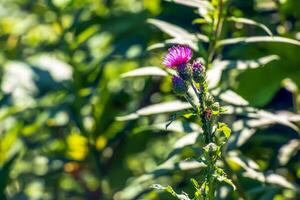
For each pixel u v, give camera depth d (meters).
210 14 4.23
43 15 6.79
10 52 7.10
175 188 5.10
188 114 3.22
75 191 6.53
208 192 3.16
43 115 6.13
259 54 5.09
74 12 6.39
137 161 6.63
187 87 3.25
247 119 4.52
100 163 6.22
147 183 5.11
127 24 5.89
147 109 4.17
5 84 6.25
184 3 4.19
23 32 7.14
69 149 6.37
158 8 5.93
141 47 5.73
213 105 3.21
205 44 5.06
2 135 6.26
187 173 5.00
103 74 6.02
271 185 4.46
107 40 6.28
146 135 6.12
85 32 5.99
